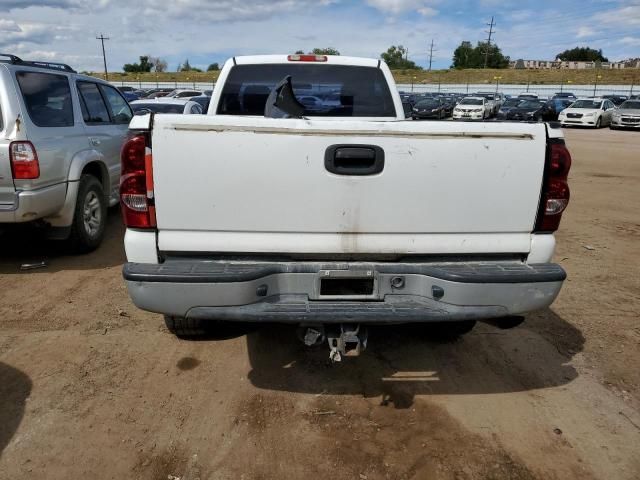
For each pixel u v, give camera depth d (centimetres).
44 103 521
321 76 477
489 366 372
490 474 267
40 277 510
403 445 287
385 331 421
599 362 380
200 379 344
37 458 270
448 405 324
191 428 296
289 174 272
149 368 355
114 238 648
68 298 462
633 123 2747
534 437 296
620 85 6700
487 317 283
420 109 3516
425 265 289
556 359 383
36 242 621
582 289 521
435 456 279
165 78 8050
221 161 269
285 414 311
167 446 281
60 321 418
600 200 972
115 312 437
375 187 276
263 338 402
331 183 274
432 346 399
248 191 273
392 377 354
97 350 375
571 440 294
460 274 279
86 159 559
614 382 355
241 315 271
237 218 277
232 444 284
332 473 265
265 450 280
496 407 323
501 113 3241
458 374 360
